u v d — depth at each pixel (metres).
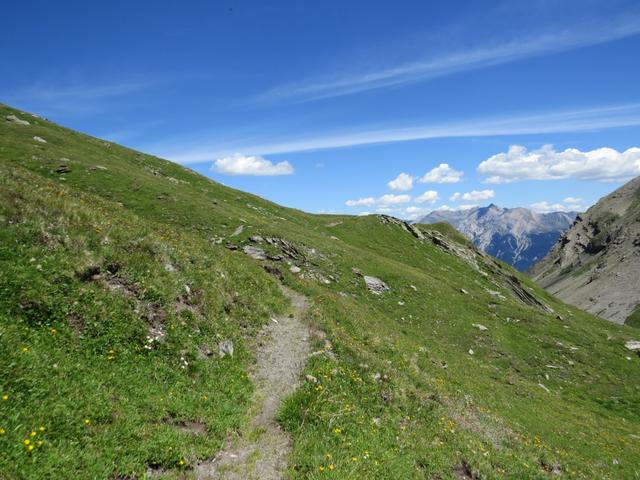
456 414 18.88
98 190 53.91
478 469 14.20
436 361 29.83
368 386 16.88
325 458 11.34
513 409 26.03
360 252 61.84
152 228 25.05
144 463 9.62
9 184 17.41
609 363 43.94
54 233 15.94
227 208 64.44
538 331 49.03
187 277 19.27
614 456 23.55
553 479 15.88
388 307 45.00
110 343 13.43
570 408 32.22
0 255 13.52
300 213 96.19
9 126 72.31
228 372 15.46
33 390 9.90
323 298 30.52
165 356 14.37
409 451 13.52
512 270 117.31
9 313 12.04
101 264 16.12
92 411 10.30
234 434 12.01
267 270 32.50
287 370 16.89
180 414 12.01
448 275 76.75
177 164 95.88
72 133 87.88
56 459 8.45
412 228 94.00
